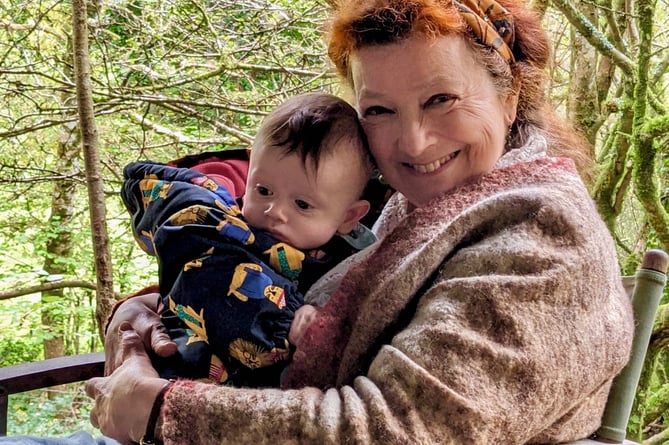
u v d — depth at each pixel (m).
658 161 2.72
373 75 0.97
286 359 0.97
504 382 0.77
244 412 0.80
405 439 0.74
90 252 4.94
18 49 3.69
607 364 0.85
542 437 0.91
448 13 0.91
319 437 0.76
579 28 2.26
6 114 3.96
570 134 1.17
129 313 1.17
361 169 1.04
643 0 2.12
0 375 1.20
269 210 1.01
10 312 4.60
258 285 0.96
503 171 0.96
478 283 0.80
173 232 1.02
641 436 2.41
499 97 0.99
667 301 2.71
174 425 0.84
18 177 3.89
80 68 2.28
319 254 1.08
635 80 2.24
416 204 1.06
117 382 0.96
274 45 3.22
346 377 0.92
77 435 0.99
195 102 3.04
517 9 1.05
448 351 0.77
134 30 3.35
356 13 0.95
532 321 0.79
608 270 0.87
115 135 3.93
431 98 0.95
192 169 1.22
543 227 0.84
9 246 4.71
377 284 0.93
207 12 3.27
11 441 0.94
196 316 0.98
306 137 0.98
